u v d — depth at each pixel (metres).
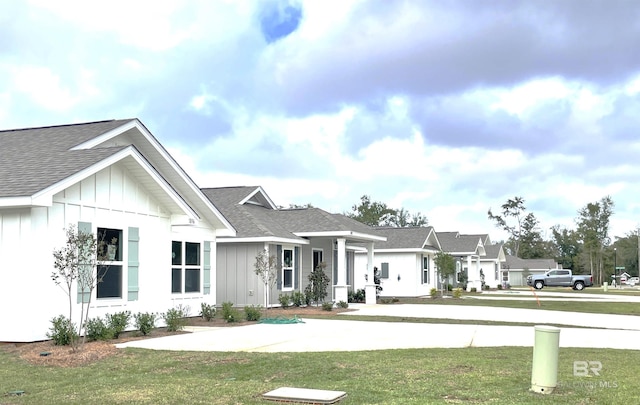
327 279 28.81
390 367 10.27
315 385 8.87
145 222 17.23
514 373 9.70
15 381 9.41
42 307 13.49
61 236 14.10
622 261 115.81
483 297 41.53
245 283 26.33
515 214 112.38
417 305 30.19
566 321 20.83
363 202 86.00
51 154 15.21
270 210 31.69
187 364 10.77
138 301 16.88
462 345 13.64
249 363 10.78
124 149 15.30
